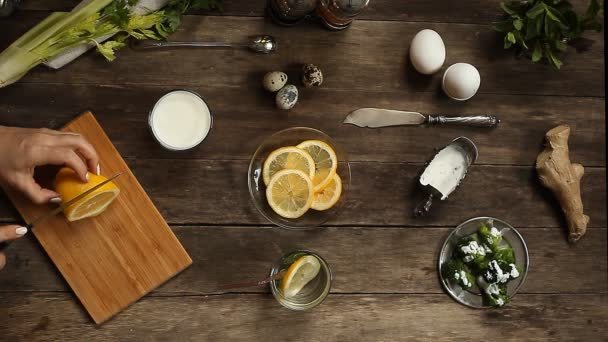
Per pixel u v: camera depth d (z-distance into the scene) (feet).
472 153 3.94
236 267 3.89
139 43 3.85
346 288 3.94
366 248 3.96
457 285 3.97
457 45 4.07
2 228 3.46
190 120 3.81
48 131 3.58
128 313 3.82
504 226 4.00
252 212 3.91
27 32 3.65
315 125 3.96
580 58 4.10
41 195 3.58
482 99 4.07
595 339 4.07
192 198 3.88
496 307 3.95
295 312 3.91
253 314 3.89
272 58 3.94
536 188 4.09
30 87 3.81
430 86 4.04
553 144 4.00
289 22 3.91
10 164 3.52
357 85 3.99
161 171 3.87
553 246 4.08
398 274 3.97
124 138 3.85
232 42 3.92
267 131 3.93
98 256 3.79
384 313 3.96
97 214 3.76
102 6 3.65
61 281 3.80
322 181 3.84
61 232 3.76
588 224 4.12
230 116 3.91
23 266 3.78
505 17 4.09
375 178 3.98
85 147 3.59
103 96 3.85
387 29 4.02
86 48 3.81
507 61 4.09
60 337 3.79
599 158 4.12
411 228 4.00
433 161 3.95
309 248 3.93
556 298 4.06
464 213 4.03
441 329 3.99
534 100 4.09
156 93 3.88
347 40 3.99
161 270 3.82
